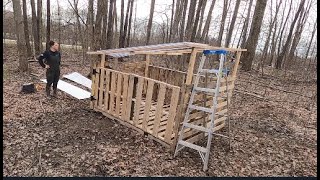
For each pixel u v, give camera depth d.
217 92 4.94
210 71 5.14
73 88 9.47
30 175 4.59
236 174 5.02
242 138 6.58
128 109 6.56
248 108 9.16
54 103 8.05
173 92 5.39
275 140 6.64
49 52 8.12
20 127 6.27
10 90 8.80
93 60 7.48
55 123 6.69
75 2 17.48
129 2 19.84
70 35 30.14
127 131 6.45
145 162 5.18
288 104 10.09
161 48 5.62
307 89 13.36
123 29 20.94
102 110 7.36
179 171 4.96
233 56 6.43
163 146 5.80
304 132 7.32
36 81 10.34
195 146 5.15
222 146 6.08
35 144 5.59
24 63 11.59
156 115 5.85
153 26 28.95
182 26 16.81
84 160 5.13
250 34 17.91
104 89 7.27
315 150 6.23
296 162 5.62
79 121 6.93
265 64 25.20
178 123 5.35
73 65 15.24
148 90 5.93
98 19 10.44
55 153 5.32
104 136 6.17
